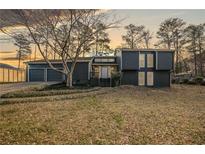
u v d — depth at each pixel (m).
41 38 16.11
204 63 15.59
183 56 16.14
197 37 14.46
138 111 9.12
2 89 13.42
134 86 16.73
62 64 18.23
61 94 12.90
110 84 18.27
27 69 17.05
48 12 15.27
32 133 6.74
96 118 8.09
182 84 17.73
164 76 17.98
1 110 8.93
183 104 10.60
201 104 10.61
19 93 12.09
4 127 7.12
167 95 13.16
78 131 6.90
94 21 16.39
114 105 10.17
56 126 7.26
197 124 7.57
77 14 16.03
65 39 16.41
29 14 14.70
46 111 8.92
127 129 7.09
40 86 14.93
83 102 10.74
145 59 17.98
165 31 14.20
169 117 8.32
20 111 8.87
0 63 14.66
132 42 15.82
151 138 6.52
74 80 18.78
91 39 16.80
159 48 16.45
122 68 17.75
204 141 6.40
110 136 6.61
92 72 19.05
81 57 18.95
